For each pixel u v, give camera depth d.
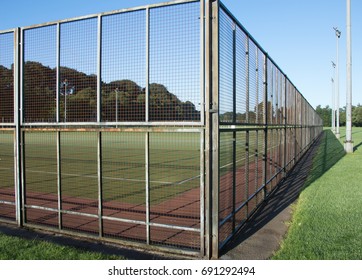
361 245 4.53
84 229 5.73
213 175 4.48
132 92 4.84
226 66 4.88
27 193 8.81
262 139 7.80
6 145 26.12
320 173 10.77
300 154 17.33
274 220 6.32
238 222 6.06
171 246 4.82
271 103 8.77
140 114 4.79
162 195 8.67
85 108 5.29
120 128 4.98
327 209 6.28
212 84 4.40
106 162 16.81
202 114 4.44
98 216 5.25
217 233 4.50
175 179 11.56
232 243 5.09
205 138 4.46
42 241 5.00
